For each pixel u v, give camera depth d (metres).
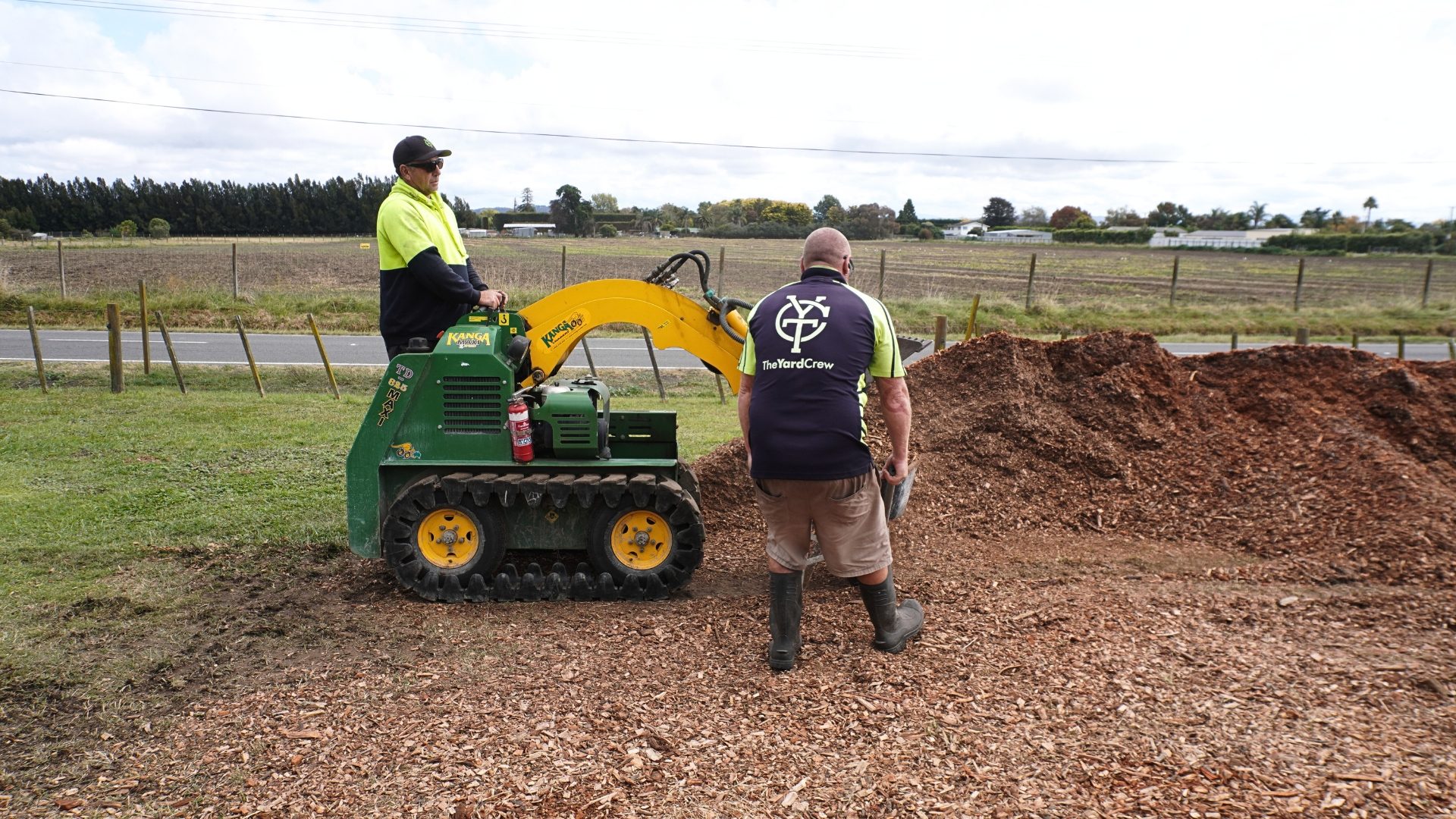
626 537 4.58
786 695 3.40
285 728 3.27
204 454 7.80
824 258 3.64
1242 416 5.94
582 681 3.57
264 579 4.94
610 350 15.55
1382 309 21.91
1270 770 2.77
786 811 2.69
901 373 3.55
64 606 4.53
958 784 2.79
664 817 2.67
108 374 12.03
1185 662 3.49
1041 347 6.31
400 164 4.65
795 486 3.46
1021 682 3.39
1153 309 21.39
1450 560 4.41
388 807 2.76
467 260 5.07
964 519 5.38
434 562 4.61
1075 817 2.61
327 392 11.52
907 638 3.79
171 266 29.77
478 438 4.59
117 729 3.31
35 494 6.52
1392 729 2.98
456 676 3.66
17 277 25.03
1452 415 5.76
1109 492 5.52
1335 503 5.05
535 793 2.80
